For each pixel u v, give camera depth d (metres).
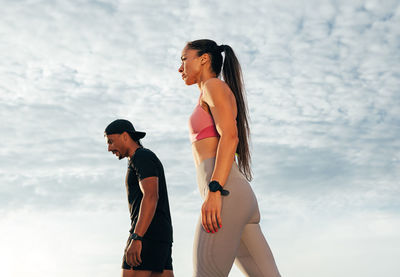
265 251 2.35
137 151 3.37
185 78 2.58
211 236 2.17
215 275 2.18
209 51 2.54
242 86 2.59
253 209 2.28
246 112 2.57
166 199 3.46
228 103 2.28
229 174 2.25
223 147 2.19
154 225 3.28
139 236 3.13
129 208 3.39
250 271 2.38
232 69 2.57
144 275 3.18
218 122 2.25
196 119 2.40
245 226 2.34
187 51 2.56
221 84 2.33
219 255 2.17
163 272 3.39
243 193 2.23
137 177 3.34
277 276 2.33
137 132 3.50
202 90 2.46
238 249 2.40
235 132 2.24
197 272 2.21
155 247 3.24
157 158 3.45
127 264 3.20
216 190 2.15
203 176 2.30
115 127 3.48
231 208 2.18
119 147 3.47
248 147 2.56
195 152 2.40
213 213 2.14
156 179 3.26
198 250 2.21
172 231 3.46
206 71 2.53
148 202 3.19
